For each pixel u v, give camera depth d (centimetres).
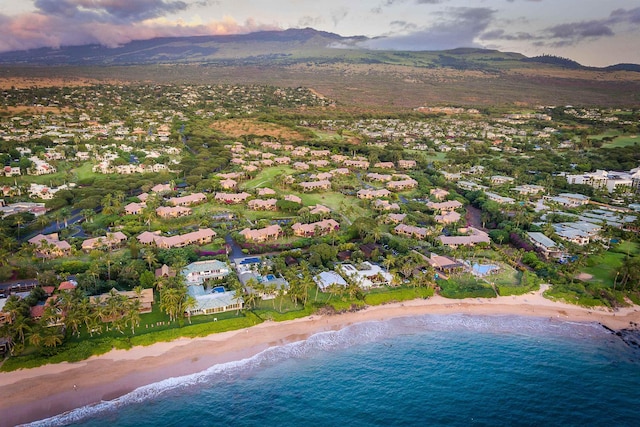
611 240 17988
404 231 18312
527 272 14962
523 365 10844
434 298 13650
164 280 12675
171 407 9050
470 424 9006
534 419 9188
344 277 13975
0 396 9012
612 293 13675
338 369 10506
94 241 15838
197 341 11050
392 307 13100
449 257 16112
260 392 9619
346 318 12488
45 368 9806
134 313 10925
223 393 9525
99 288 12656
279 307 12656
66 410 8812
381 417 9081
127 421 8638
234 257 15700
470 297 13675
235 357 10656
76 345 10319
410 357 11038
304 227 17888
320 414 9050
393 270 14712
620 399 9781
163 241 16038
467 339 11844
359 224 17725
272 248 16312
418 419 9050
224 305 12225
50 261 14700
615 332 12312
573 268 14938
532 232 18362
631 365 10931
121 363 10150
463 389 9988
